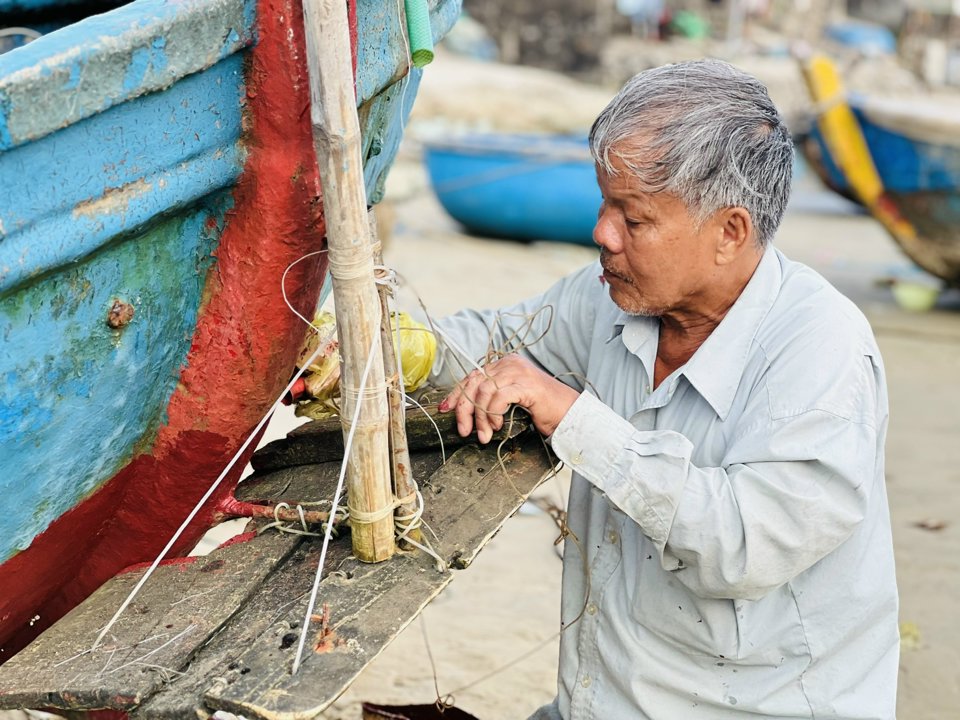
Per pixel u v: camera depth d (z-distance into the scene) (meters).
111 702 1.47
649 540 1.83
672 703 1.88
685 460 1.68
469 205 10.40
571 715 1.99
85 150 1.41
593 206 10.13
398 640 3.39
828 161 8.50
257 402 1.85
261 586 1.71
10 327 1.45
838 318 1.76
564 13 22.91
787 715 1.83
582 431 1.73
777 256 1.90
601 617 1.94
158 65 1.44
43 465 1.64
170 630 1.59
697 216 1.70
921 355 6.98
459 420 1.84
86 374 1.61
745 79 1.73
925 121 7.91
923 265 8.54
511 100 16.28
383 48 1.81
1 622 1.86
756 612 1.80
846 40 30.45
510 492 1.90
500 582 3.80
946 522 4.35
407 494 1.70
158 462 1.89
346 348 1.56
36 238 1.38
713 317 1.86
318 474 2.04
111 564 2.02
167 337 1.73
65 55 1.33
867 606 1.81
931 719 3.08
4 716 2.69
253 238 1.69
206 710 1.44
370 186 2.26
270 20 1.53
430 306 7.35
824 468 1.65
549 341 2.18
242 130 1.62
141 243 1.59
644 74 1.73
